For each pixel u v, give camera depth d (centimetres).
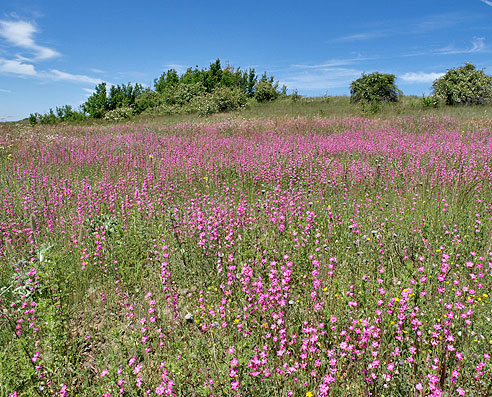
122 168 943
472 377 267
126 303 386
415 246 447
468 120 1700
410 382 262
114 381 284
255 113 2784
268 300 343
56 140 1441
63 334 331
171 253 488
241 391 262
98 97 4256
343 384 271
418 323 286
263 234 505
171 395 267
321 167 864
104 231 520
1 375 290
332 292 359
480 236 461
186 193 731
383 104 2823
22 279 409
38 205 634
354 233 493
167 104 3978
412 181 731
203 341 325
